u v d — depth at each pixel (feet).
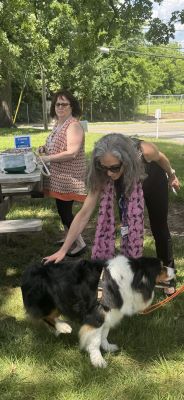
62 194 17.88
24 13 59.82
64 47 95.55
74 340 11.88
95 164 11.39
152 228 13.99
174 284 13.51
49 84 116.88
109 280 10.43
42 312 11.44
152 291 10.90
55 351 11.30
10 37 77.87
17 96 130.93
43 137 67.00
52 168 17.90
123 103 141.59
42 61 94.07
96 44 42.65
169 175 13.83
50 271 11.27
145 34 43.37
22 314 13.44
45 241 19.93
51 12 53.62
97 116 139.13
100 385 10.12
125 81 134.62
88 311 10.58
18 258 17.89
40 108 138.82
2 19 66.44
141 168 11.96
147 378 10.39
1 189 17.94
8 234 19.19
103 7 40.55
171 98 165.58
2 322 12.91
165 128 100.07
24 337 11.96
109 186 12.07
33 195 18.93
